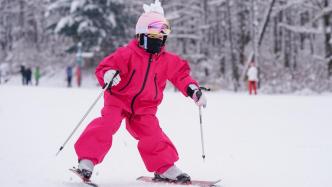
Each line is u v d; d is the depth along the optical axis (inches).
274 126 388.5
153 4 181.2
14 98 670.5
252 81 1020.5
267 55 1504.7
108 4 1632.6
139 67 174.7
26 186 163.3
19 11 2145.7
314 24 1556.3
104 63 173.5
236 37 1578.5
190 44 1732.3
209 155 248.4
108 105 177.8
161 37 176.1
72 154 241.4
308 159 234.5
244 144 288.8
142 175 194.5
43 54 2059.5
